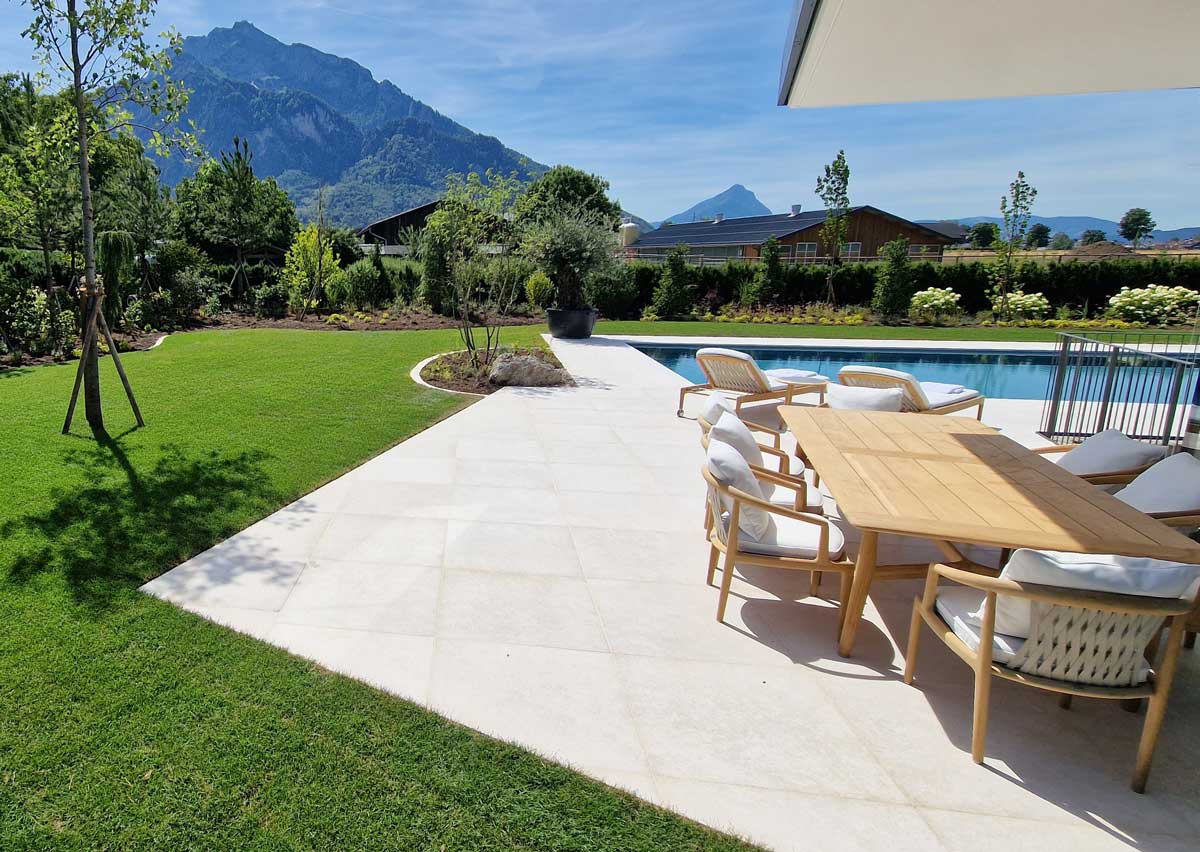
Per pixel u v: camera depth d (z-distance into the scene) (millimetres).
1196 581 2057
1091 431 7391
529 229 13266
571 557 3824
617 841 1939
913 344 13930
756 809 2086
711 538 3467
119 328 11938
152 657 2697
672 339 14367
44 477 4633
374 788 2080
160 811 1957
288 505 4445
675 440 6359
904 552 4211
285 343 11922
